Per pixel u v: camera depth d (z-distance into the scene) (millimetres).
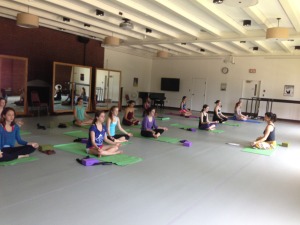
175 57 15586
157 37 10500
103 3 6797
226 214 2867
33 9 7668
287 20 7328
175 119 10805
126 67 14414
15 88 9000
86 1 6383
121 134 6125
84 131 6910
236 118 11875
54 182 3424
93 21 8625
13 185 3248
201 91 15117
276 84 13148
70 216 2586
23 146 4383
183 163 4676
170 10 6488
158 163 4566
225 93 14461
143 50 14453
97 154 4645
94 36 11281
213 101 14820
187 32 9078
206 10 6301
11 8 7195
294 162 5180
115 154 4879
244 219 2781
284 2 5363
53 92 9883
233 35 9258
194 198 3230
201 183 3760
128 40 11656
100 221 2533
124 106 14484
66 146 5242
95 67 11938
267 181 4023
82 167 4078
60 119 8867
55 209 2709
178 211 2857
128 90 14750
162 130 6988
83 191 3201
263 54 13156
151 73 16469
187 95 15516
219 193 3443
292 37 8156
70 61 11039
